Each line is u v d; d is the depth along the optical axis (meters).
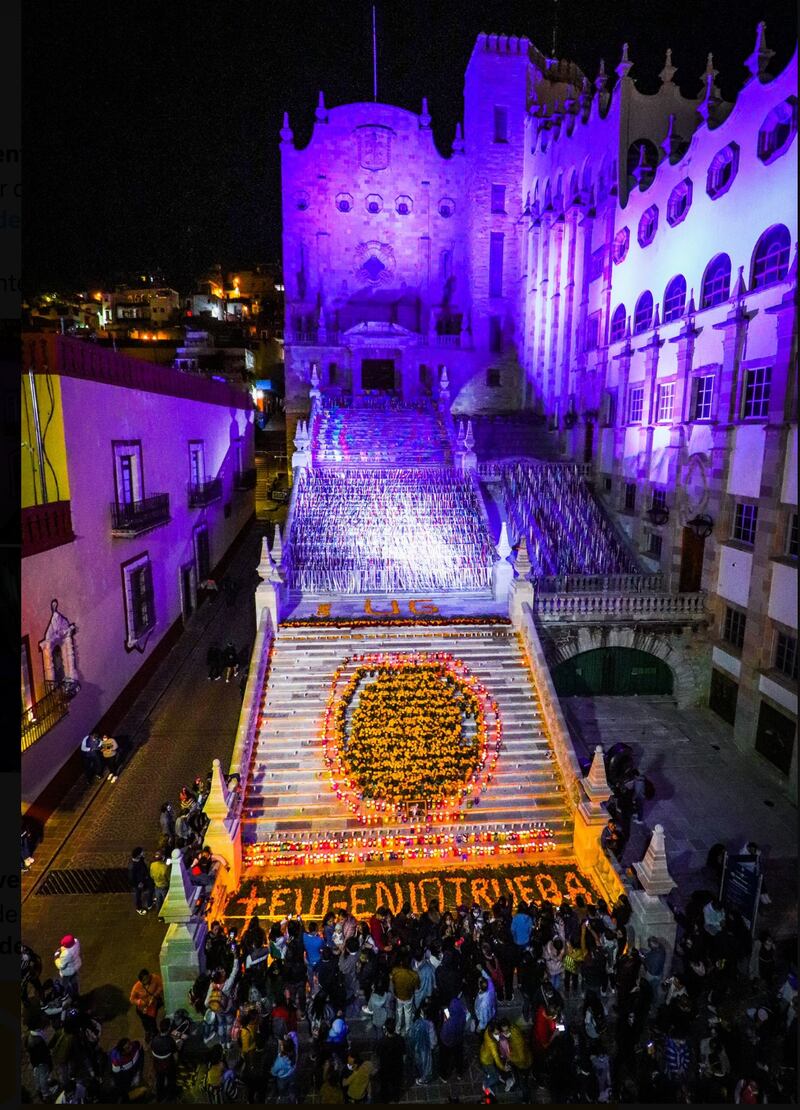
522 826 17.06
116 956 13.44
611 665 25.09
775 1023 10.66
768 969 12.77
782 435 19.78
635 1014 10.97
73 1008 10.80
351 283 50.09
